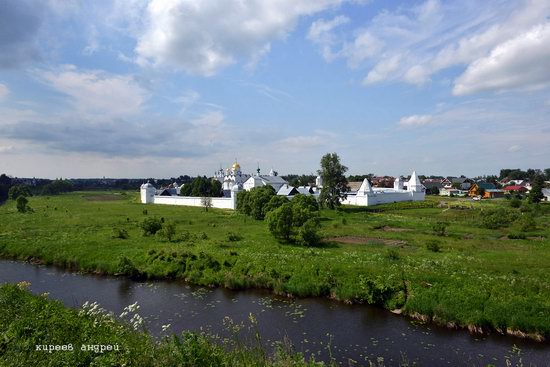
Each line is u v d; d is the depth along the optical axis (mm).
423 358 21625
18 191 142125
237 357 14188
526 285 29500
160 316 27562
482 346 23328
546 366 21000
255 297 32125
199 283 35812
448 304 27609
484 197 161125
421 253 42031
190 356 12438
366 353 22094
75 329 14773
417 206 105812
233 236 50750
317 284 32906
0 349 12203
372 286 30688
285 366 14094
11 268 41781
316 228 49469
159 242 48719
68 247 46719
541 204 108375
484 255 41094
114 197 161375
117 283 36125
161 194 130000
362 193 114625
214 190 124438
